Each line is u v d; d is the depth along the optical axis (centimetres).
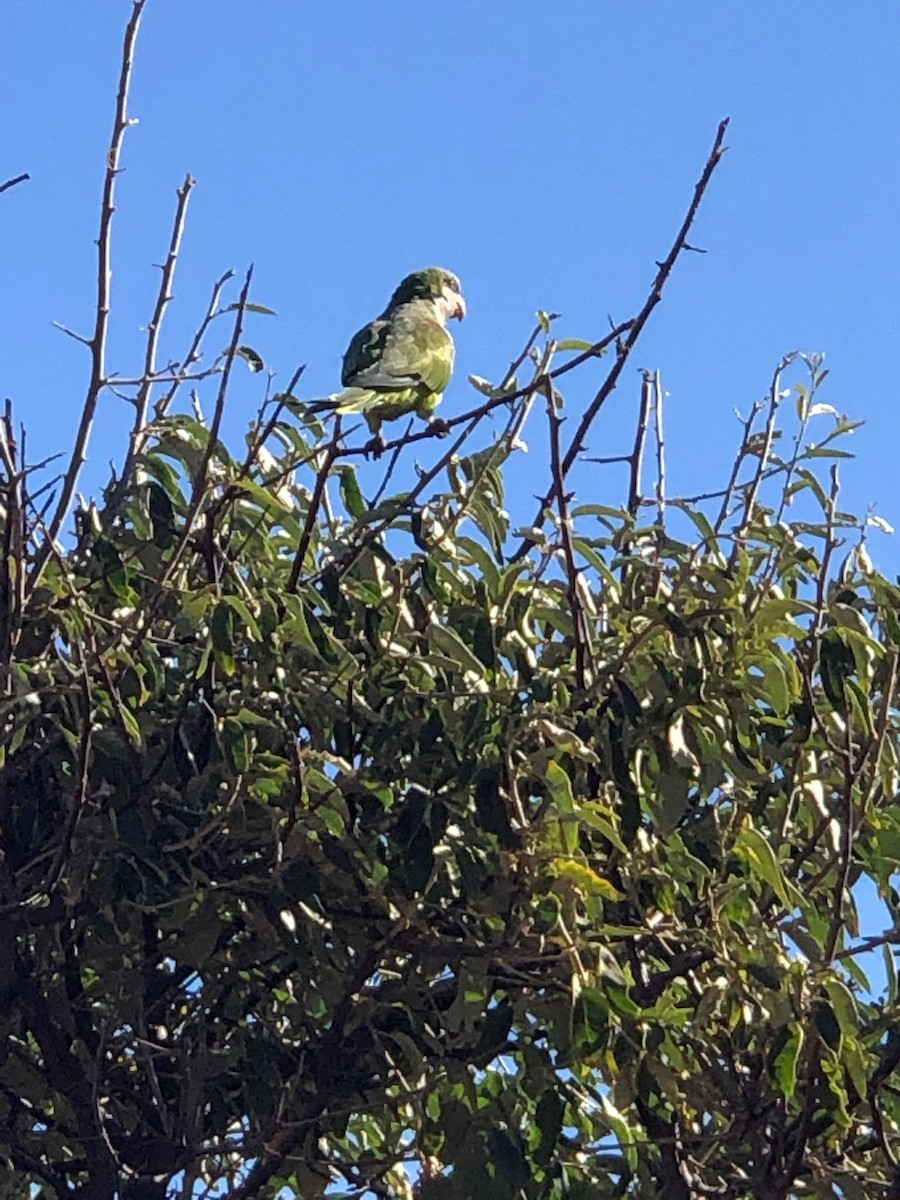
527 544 472
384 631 443
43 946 450
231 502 444
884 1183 431
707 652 427
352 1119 510
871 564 470
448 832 412
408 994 429
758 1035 423
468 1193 399
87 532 473
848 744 413
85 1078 457
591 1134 452
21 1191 502
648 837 432
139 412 457
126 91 413
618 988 392
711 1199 445
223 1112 460
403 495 453
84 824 428
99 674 433
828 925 433
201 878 411
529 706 424
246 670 438
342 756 430
